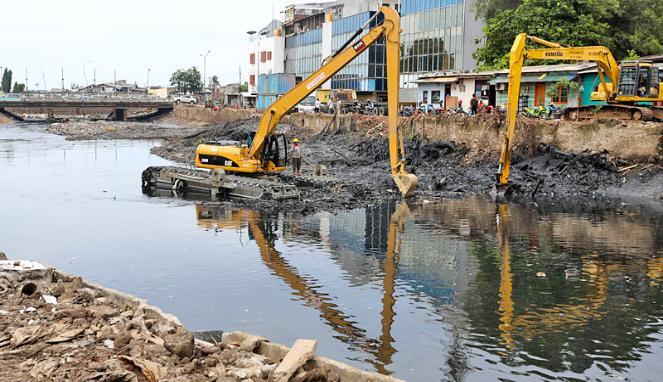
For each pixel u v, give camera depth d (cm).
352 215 2717
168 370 906
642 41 4866
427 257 2023
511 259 2000
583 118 3750
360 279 1784
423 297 1630
